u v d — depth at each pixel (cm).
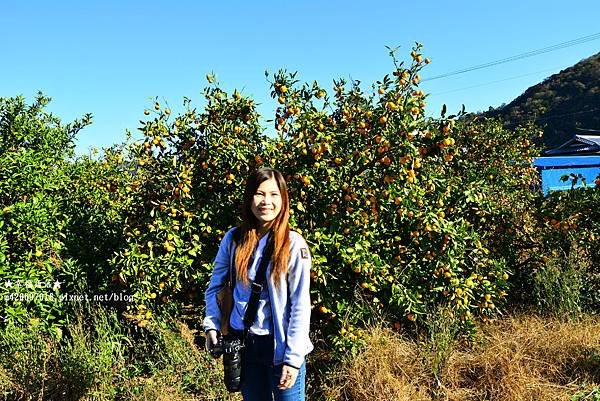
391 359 330
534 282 459
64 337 364
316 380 336
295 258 198
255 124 383
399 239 385
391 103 345
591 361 339
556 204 457
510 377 313
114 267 377
